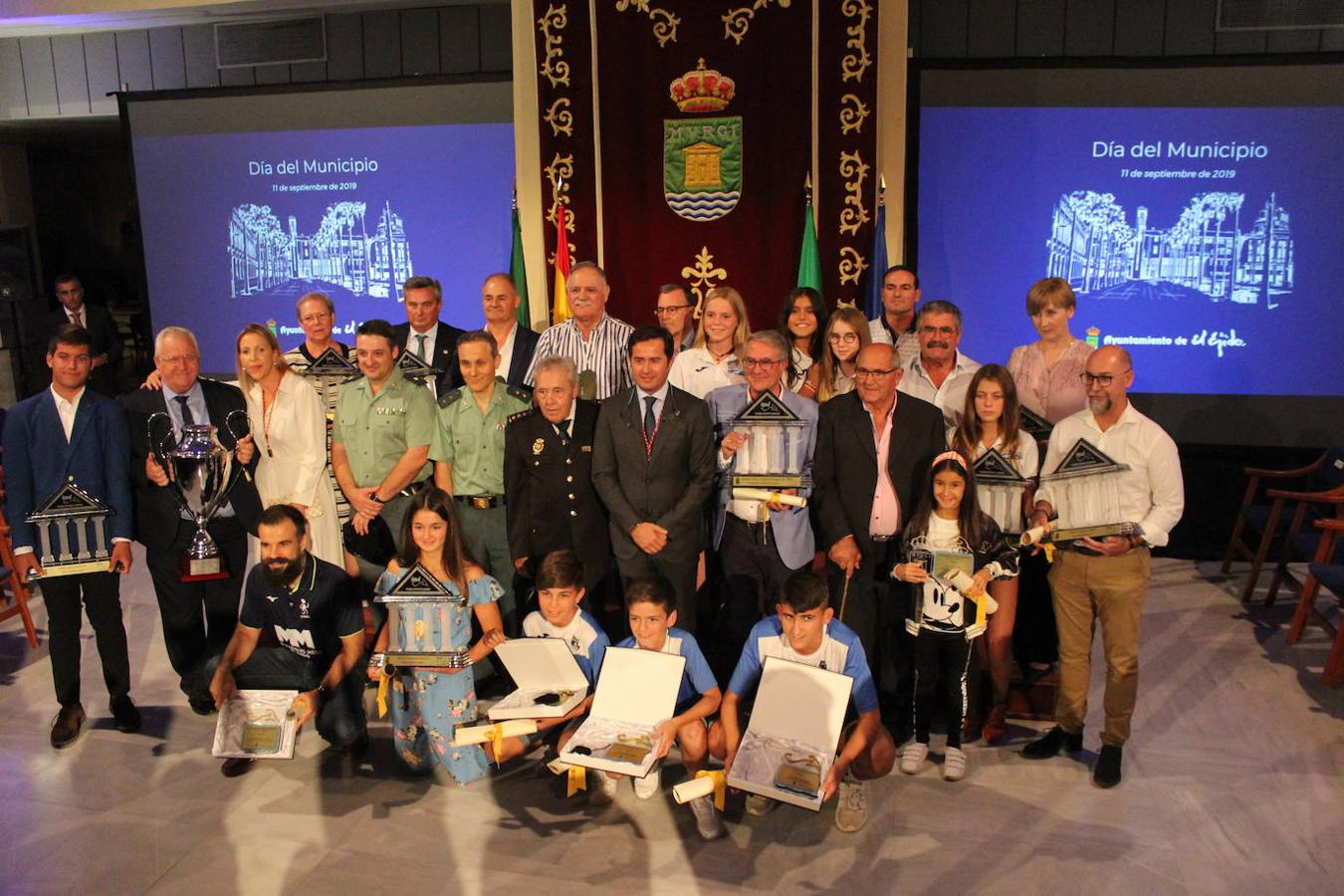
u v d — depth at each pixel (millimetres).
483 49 6879
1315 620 4762
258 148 7141
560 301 5977
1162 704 4309
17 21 7016
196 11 6922
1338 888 3096
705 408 4039
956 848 3305
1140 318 6191
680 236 6059
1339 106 5816
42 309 8305
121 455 4086
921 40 6281
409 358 4832
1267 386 6129
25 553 4016
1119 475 3627
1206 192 6016
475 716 3754
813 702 3334
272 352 4312
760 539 4023
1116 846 3311
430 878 3191
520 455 4156
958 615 3637
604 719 3463
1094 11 6121
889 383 3922
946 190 6199
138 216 7387
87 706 4410
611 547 4238
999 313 6293
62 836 3445
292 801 3631
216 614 4316
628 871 3209
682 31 5852
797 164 5883
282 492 4422
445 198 6980
